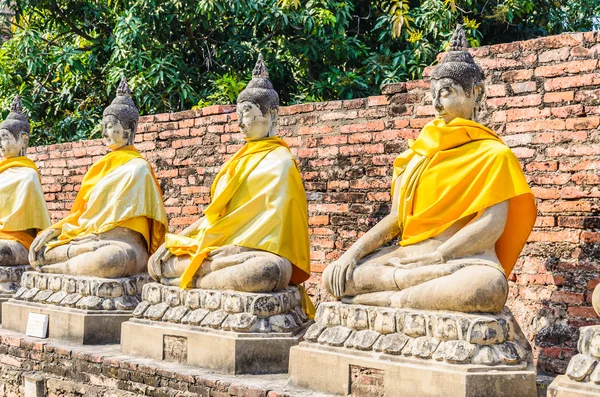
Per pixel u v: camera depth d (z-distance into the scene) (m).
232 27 13.95
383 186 8.16
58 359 7.95
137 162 8.66
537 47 6.97
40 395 8.06
